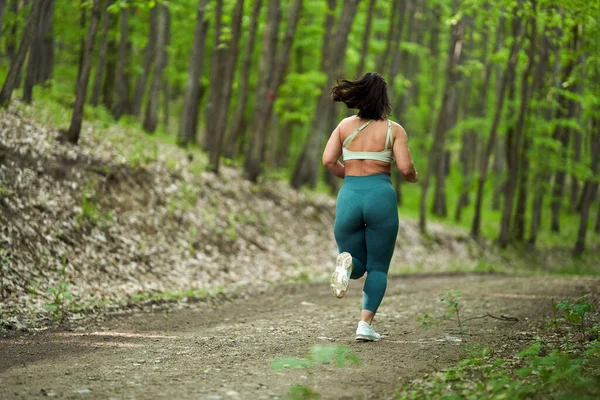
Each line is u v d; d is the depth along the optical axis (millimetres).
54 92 15641
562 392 3902
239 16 17000
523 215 27000
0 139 10695
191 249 12555
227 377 4449
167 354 5371
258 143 18781
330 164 5863
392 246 5766
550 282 11469
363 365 4848
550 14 13898
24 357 5293
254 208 17219
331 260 17109
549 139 24062
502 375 4371
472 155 40281
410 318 7512
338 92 5766
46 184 10617
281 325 7074
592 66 16344
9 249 8422
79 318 7293
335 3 21438
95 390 4082
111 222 11227
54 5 16125
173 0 20188
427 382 4355
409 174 5730
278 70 18484
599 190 38656
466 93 35156
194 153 18094
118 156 13492
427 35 36344
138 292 9242
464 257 24453
